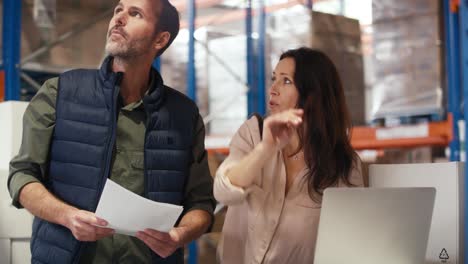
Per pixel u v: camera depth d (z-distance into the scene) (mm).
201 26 7457
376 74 5520
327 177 2443
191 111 2568
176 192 2469
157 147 2430
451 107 5141
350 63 5816
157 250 2201
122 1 2414
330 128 2496
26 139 2340
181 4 7973
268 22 6105
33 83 4539
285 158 2486
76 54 4551
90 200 2311
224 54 6105
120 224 2064
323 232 2098
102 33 4645
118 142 2398
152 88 2479
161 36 2469
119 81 2393
